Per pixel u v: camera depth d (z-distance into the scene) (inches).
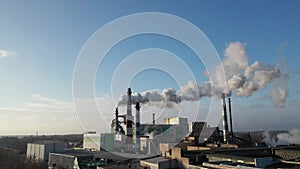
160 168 1125.7
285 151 1096.2
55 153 2089.1
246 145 1573.6
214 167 892.6
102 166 1378.0
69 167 1797.5
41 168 2146.9
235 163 903.1
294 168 759.7
